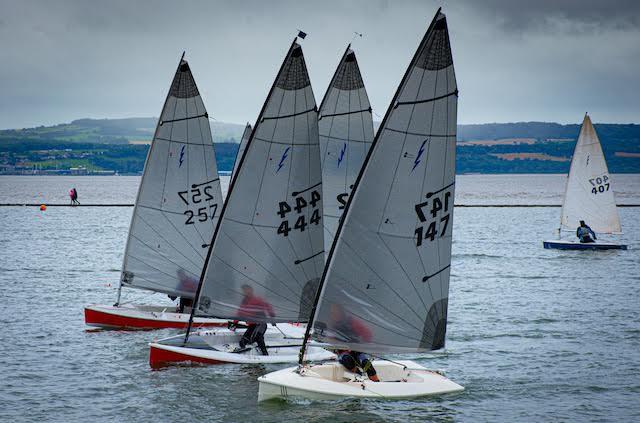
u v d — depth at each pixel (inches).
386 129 1401.3
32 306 2618.1
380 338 1456.7
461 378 1712.6
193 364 1764.3
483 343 2064.5
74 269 3634.4
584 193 4475.9
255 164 1711.4
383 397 1507.1
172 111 2187.5
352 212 1413.6
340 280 1433.3
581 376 1734.7
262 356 1781.5
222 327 2212.1
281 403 1488.7
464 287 3083.2
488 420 1435.8
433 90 1409.9
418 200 1433.3
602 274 3449.8
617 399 1571.1
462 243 5068.9
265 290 1749.5
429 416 1448.1
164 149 2196.1
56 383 1673.2
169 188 2208.4
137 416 1459.2
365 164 1405.0
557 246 4562.0
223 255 1742.1
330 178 2111.2
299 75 1707.7
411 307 1461.6
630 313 2475.4
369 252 1429.6
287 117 1708.9
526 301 2731.3
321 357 1766.7
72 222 6963.6
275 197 1723.7
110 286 3120.1
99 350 1964.8
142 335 2132.1
